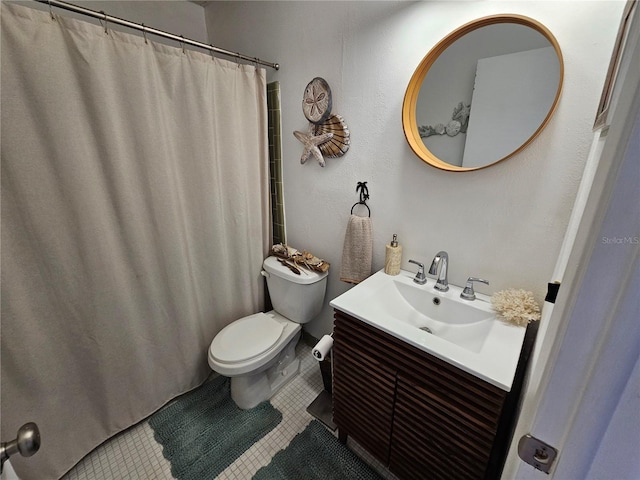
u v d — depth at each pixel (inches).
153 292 56.3
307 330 83.2
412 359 37.8
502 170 40.8
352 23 49.9
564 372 12.8
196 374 67.2
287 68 61.9
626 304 10.5
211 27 75.4
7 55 37.0
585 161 34.3
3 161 38.9
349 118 54.7
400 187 51.9
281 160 70.2
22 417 44.8
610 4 30.2
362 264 57.5
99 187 46.9
